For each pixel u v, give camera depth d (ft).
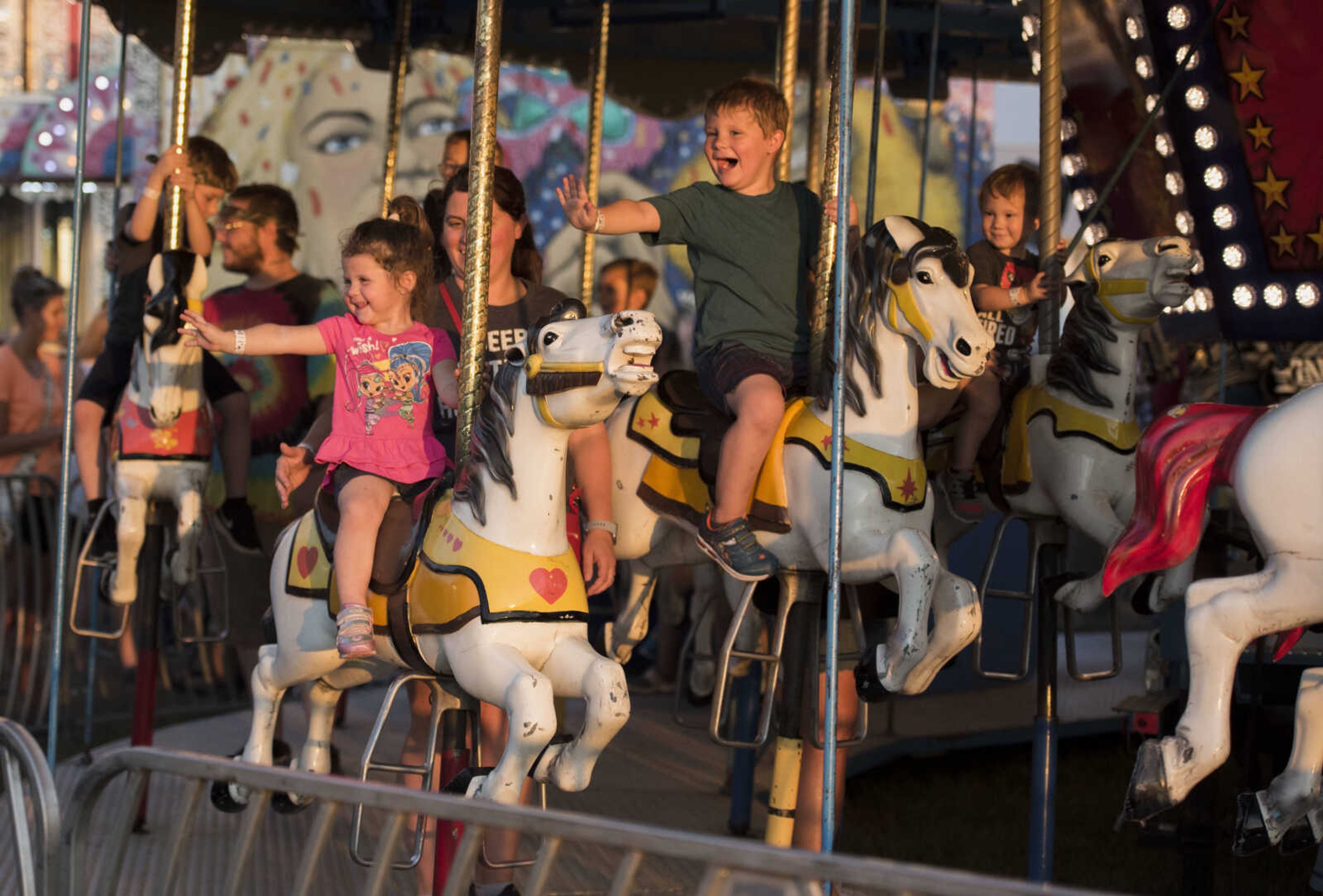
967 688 32.45
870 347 17.54
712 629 31.58
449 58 59.93
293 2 34.35
